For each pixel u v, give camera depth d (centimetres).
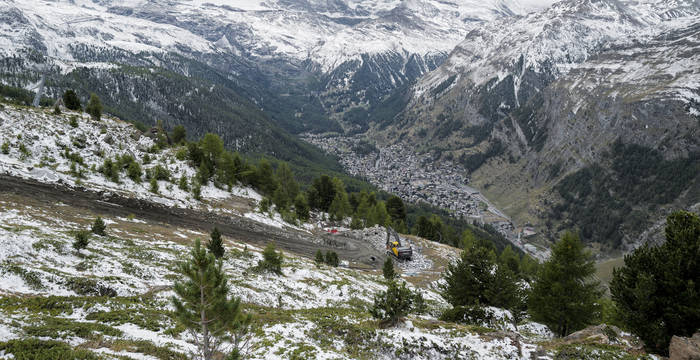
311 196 11219
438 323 2514
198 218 6744
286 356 1808
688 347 1822
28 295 2162
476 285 3334
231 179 9338
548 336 3347
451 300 3475
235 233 6588
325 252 6975
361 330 2233
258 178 10394
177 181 8038
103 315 2012
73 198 5616
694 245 2064
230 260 4294
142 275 3039
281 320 2384
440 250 8456
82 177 6525
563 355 2080
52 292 2305
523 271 8938
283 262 5062
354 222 9562
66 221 4328
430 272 6756
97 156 7488
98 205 5688
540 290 3278
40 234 3206
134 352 1620
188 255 4112
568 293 3092
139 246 3966
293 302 3453
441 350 2131
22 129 6794
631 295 2253
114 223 4938
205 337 1382
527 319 3925
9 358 1328
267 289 3469
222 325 1389
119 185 6862
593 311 3059
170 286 2912
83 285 2462
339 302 3922
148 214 6081
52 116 7825
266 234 7112
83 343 1638
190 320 1344
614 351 2084
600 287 3181
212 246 4184
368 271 6294
